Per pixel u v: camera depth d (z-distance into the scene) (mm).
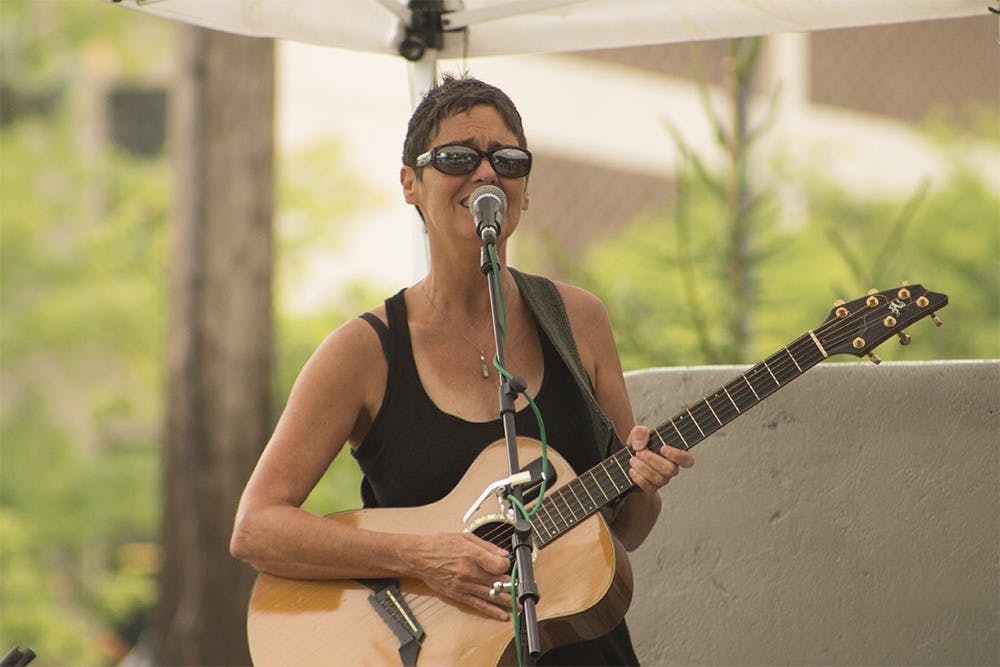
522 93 27859
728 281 14469
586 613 8086
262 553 8477
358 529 8406
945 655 9820
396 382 8633
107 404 35344
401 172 8805
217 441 22703
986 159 24469
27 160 36688
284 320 29438
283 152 31797
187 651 22406
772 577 10102
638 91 27375
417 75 10602
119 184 36781
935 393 9977
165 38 39938
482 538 8297
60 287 35438
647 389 10438
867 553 9977
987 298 21766
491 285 7898
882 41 25625
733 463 10227
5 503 34812
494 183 8312
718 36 10227
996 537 9820
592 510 8266
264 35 10297
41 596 33719
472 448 8531
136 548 35219
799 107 25312
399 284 31594
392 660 8211
